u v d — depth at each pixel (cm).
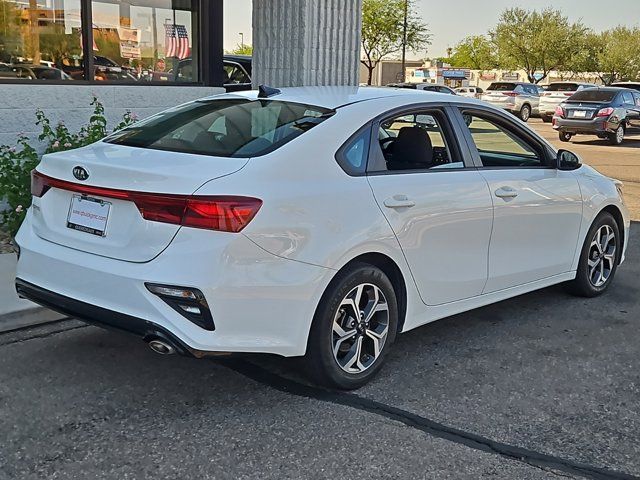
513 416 392
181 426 369
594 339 513
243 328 357
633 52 5434
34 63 796
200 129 424
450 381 434
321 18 934
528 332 524
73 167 384
